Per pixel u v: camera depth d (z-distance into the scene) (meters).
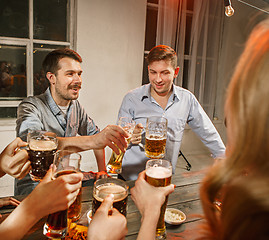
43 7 3.01
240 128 0.39
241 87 0.39
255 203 0.35
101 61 3.19
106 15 3.11
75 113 1.91
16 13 2.88
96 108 3.29
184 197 1.31
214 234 0.45
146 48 3.63
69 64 1.71
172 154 1.98
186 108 1.95
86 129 2.03
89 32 3.07
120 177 1.85
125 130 1.46
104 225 0.70
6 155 1.04
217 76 4.07
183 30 3.48
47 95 1.78
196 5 3.54
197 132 2.02
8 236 0.72
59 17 3.09
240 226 0.37
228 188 0.40
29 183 1.53
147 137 1.38
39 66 3.12
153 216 0.76
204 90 3.93
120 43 3.25
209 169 0.48
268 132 0.37
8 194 2.69
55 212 0.82
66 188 0.77
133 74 3.40
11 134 2.95
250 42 0.42
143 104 1.95
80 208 1.04
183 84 3.84
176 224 1.06
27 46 2.93
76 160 0.89
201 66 3.76
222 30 3.93
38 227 0.99
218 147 1.97
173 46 3.46
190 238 0.99
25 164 1.06
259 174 0.38
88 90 3.20
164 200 0.82
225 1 1.57
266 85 0.37
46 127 1.78
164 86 1.78
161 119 1.47
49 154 1.05
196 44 3.65
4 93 3.01
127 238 0.98
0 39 2.79
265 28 0.41
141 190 0.83
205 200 0.46
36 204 0.75
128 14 3.22
